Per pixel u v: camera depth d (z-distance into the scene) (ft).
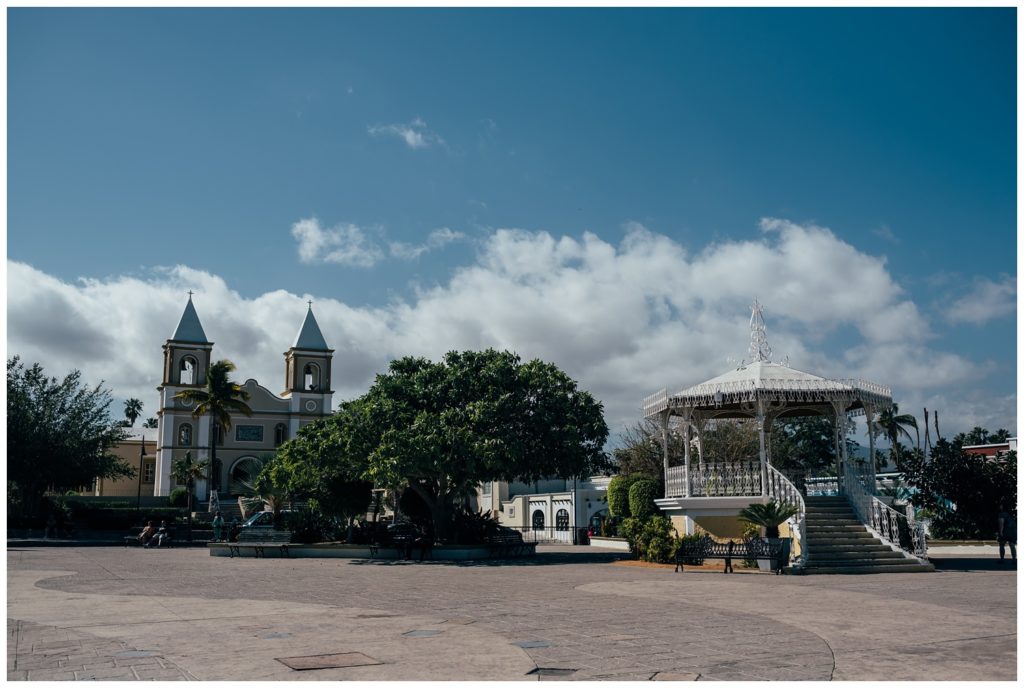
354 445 92.43
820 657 28.53
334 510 100.53
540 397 93.09
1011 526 79.82
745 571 68.49
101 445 176.45
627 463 149.59
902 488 105.09
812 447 168.04
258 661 27.99
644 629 35.06
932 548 99.35
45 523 158.10
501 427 88.17
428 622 37.47
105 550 116.06
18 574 67.77
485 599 47.29
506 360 95.40
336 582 60.03
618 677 25.41
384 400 92.99
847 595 48.67
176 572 70.85
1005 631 34.30
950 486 98.89
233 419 263.70
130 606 44.16
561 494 178.19
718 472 80.69
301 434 104.68
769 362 86.17
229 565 81.30
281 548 96.89
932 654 29.07
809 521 74.54
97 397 176.76
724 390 79.36
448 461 86.12
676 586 55.01
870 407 81.00
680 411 87.04
